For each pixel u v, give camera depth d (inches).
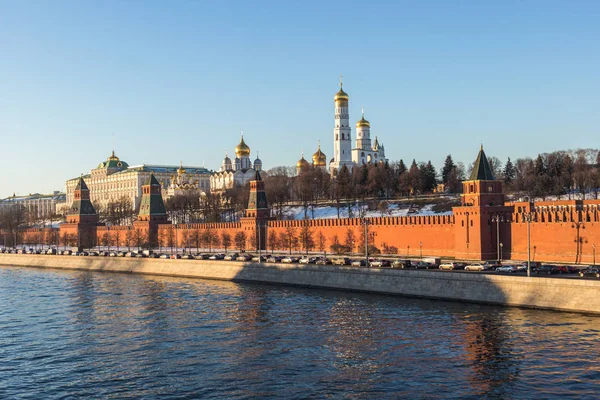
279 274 5757.9
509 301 4197.8
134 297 5191.9
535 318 3784.5
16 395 2795.3
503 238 5807.1
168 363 3191.4
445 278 4569.4
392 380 2837.1
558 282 3996.1
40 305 4931.1
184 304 4751.5
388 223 6806.1
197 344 3531.0
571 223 5265.8
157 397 2726.4
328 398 2657.5
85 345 3595.0
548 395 2603.3
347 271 5211.6
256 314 4269.2
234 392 2755.9
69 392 2819.9
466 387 2716.5
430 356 3142.2
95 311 4584.2
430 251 6348.4
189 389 2807.6
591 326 3533.5
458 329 3612.2
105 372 3085.6
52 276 7111.2
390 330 3673.7
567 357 3021.7
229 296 5073.8
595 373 2812.5
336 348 3353.8
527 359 3019.2
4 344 3663.9
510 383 2738.7
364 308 4345.5
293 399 2657.5
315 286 5418.3
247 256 6737.2
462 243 5910.4
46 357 3373.5
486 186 5812.0
